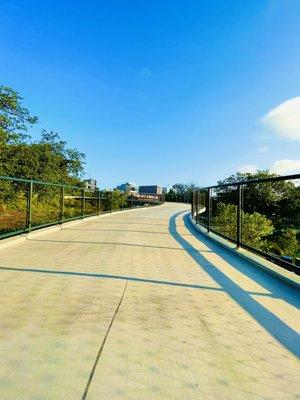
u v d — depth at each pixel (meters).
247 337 2.46
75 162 17.11
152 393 1.75
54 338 2.34
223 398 1.73
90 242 6.75
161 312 2.92
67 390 1.75
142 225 10.66
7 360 2.03
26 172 12.54
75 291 3.41
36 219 10.17
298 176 3.80
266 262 4.72
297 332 2.57
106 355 2.13
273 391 1.81
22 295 3.24
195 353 2.20
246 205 7.64
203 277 4.18
